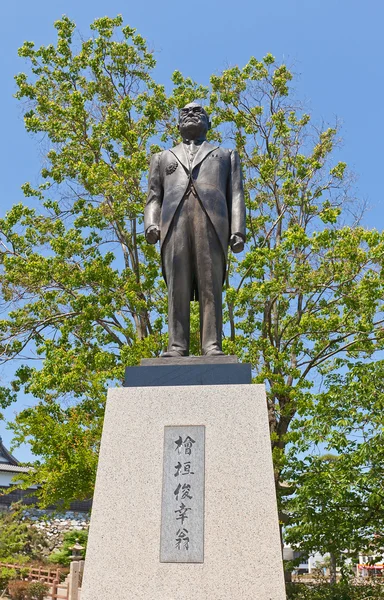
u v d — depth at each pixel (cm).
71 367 1254
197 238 491
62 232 1440
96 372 1245
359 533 1052
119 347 1380
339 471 1018
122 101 1441
